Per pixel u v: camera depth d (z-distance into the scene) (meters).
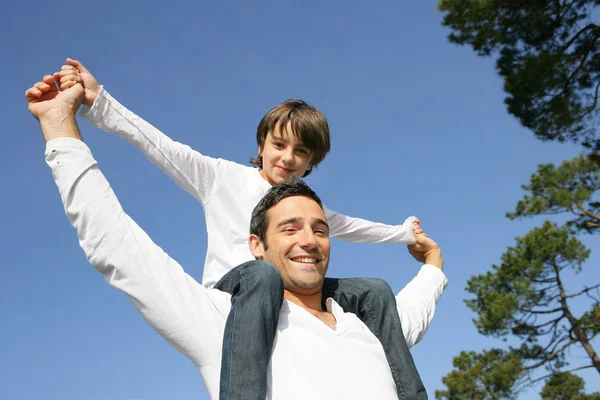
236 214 3.19
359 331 2.32
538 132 11.77
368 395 2.08
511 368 18.06
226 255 3.07
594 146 11.67
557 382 18.52
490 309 18.39
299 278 2.42
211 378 2.04
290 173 3.52
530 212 18.53
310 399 1.98
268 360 2.04
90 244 2.05
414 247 3.84
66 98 2.28
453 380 18.92
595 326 17.88
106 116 2.77
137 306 2.05
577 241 18.06
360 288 2.57
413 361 2.38
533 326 18.77
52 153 2.11
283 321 2.20
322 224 2.56
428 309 2.99
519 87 11.11
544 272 18.72
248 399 1.86
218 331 2.10
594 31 10.77
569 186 18.33
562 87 11.20
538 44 11.13
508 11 11.16
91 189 2.09
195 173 3.12
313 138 3.56
